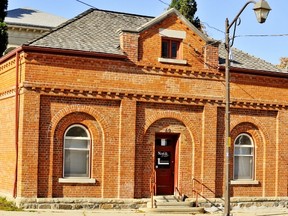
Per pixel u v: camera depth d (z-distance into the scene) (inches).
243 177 1069.8
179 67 996.6
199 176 1013.2
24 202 881.5
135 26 1091.9
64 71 917.8
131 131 959.0
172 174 1011.3
